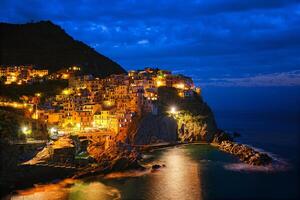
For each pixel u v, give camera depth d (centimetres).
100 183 11931
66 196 10519
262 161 14975
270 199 10525
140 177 12812
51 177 11906
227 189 11462
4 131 12631
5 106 16550
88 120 18850
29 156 12394
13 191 10844
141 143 18850
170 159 16025
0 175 11150
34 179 11525
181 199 10475
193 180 12494
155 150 18500
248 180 12512
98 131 17088
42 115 17488
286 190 11350
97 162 13762
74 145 13638
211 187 11688
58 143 13462
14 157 11875
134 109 19800
